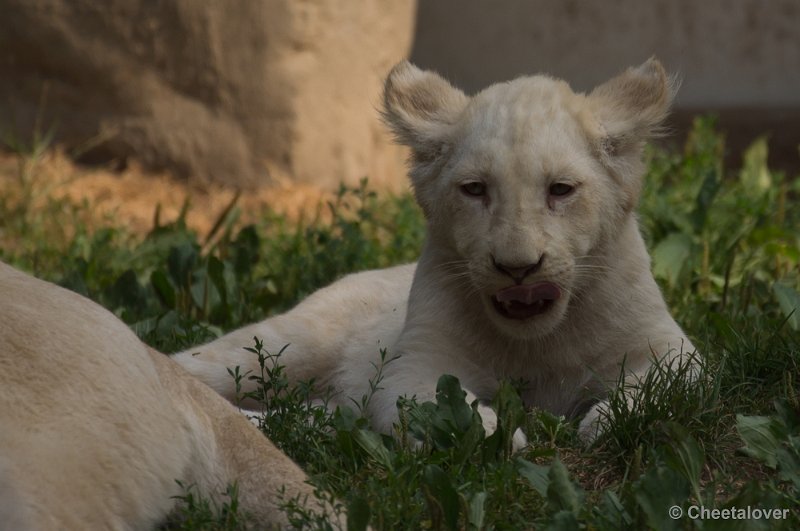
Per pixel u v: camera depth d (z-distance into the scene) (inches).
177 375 449.7
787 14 2167.8
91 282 876.0
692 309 744.3
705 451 512.1
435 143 614.2
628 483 465.7
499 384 564.7
